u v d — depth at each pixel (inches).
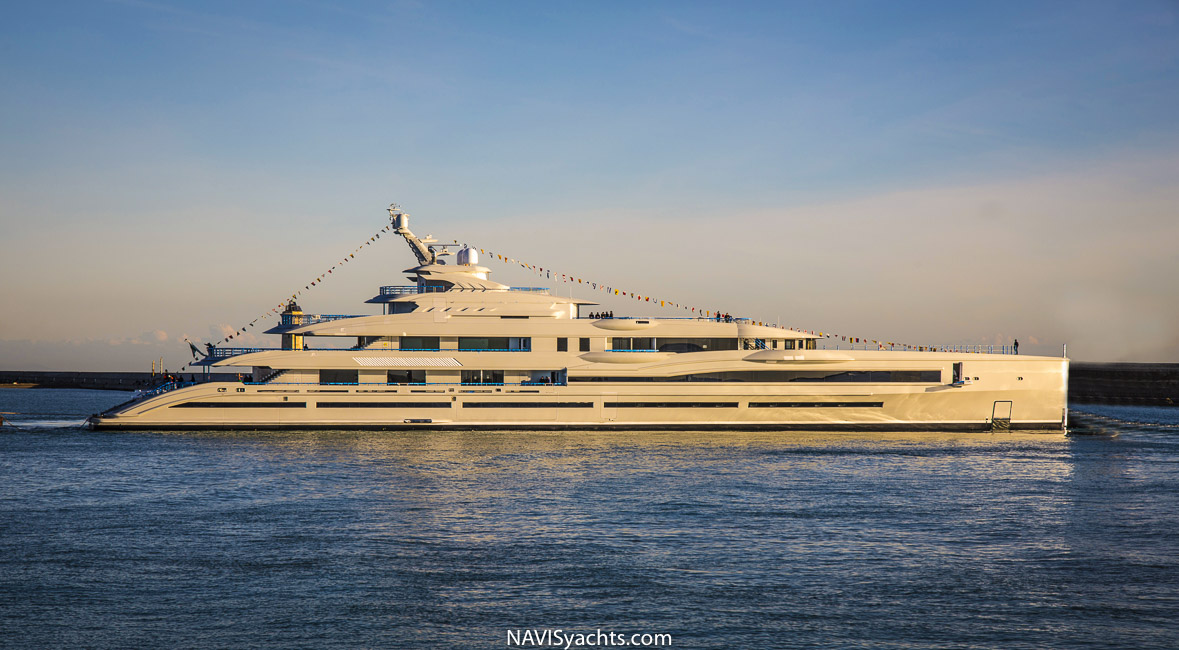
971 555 1578.5
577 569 1482.5
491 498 2000.5
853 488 2143.2
